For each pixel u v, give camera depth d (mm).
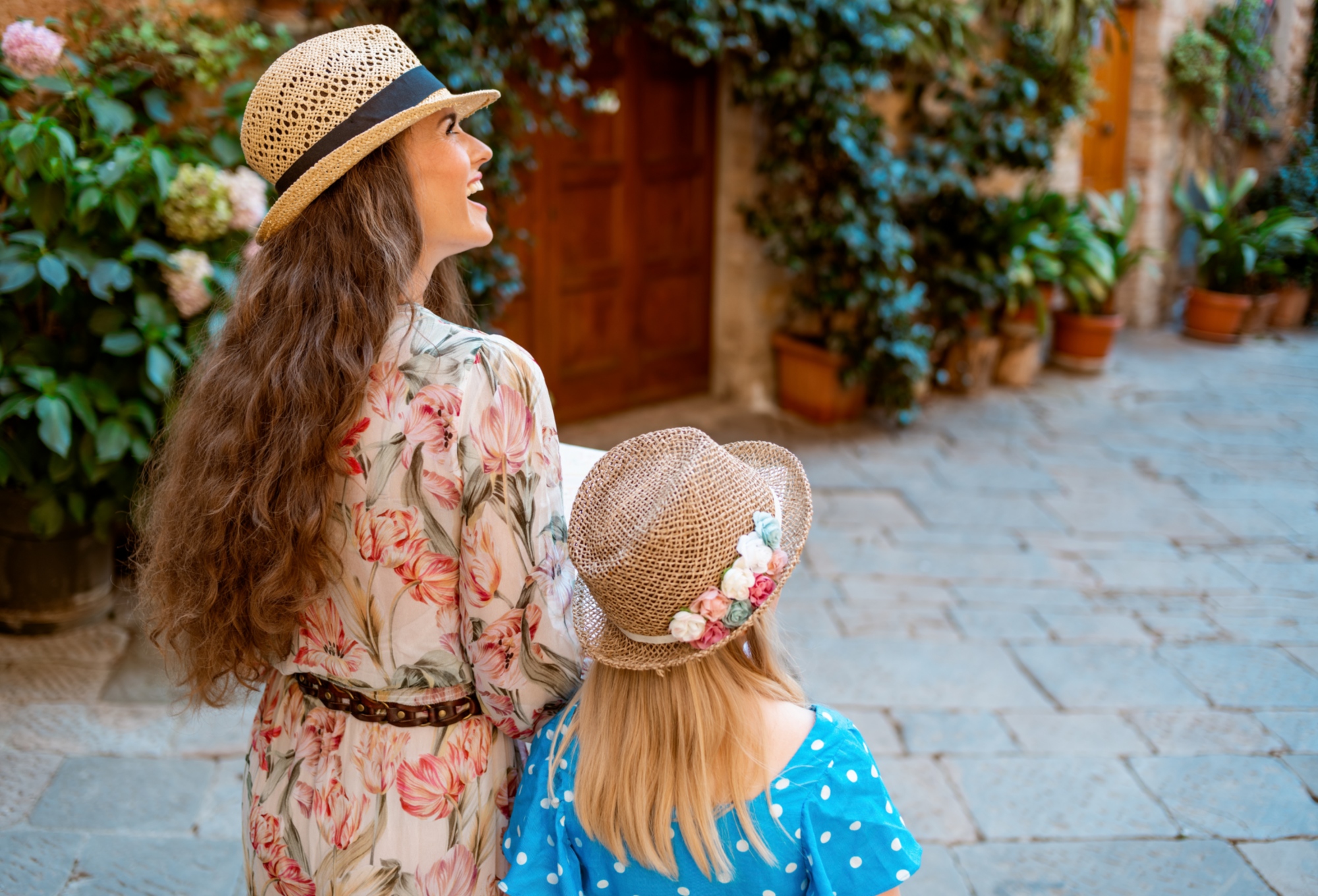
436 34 3584
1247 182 7512
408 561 1049
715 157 5273
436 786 1113
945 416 5609
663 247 5242
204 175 2715
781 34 4691
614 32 4367
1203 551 4043
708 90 5156
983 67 5570
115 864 2139
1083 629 3395
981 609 3520
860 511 4328
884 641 3277
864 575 3748
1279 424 5605
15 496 2787
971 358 5887
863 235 4879
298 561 1022
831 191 5020
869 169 4879
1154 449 5188
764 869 1042
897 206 5566
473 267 3949
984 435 5320
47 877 2088
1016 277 5715
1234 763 2688
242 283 1092
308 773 1145
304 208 1050
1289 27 8203
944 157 5391
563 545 1114
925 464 4879
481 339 1047
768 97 4863
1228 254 7367
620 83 4832
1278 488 4707
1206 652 3258
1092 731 2818
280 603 1047
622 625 1059
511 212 4625
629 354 5262
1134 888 2232
